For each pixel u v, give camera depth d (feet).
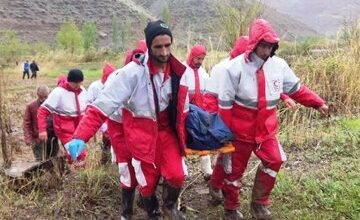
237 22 36.22
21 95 60.70
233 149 16.84
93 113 14.92
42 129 23.56
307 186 20.70
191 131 16.37
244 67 16.87
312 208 19.12
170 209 15.96
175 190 15.81
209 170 21.45
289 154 25.30
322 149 25.52
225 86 16.99
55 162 22.15
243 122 17.25
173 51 32.17
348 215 18.25
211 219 18.86
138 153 15.61
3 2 347.77
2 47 136.05
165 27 14.51
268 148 17.31
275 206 19.38
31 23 336.29
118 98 15.03
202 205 19.97
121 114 16.76
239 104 17.19
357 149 25.26
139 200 19.60
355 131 27.78
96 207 19.77
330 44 39.78
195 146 16.49
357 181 20.70
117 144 17.08
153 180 16.01
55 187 21.25
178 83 15.17
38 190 20.76
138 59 15.16
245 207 19.54
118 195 20.49
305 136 27.12
